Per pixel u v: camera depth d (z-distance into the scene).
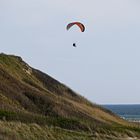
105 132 147.75
